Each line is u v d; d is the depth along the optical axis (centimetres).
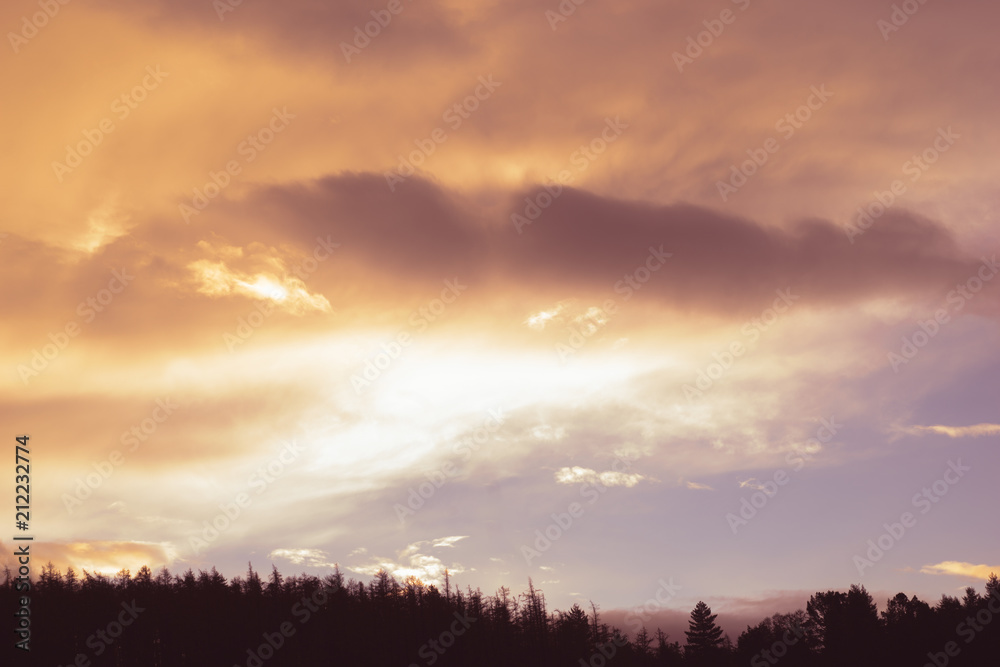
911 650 10181
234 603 11612
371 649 10894
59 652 9950
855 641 10838
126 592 11431
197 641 10712
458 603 11731
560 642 11375
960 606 11075
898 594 11662
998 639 9650
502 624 11481
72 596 10956
